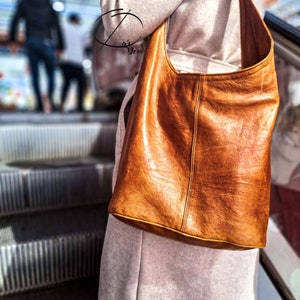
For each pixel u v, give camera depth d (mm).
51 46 2773
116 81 1566
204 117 554
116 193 552
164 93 579
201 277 661
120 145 686
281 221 994
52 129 1387
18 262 893
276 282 890
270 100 550
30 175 1090
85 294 926
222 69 653
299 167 924
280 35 782
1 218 1058
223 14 607
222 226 547
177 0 559
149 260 658
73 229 986
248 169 545
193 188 561
